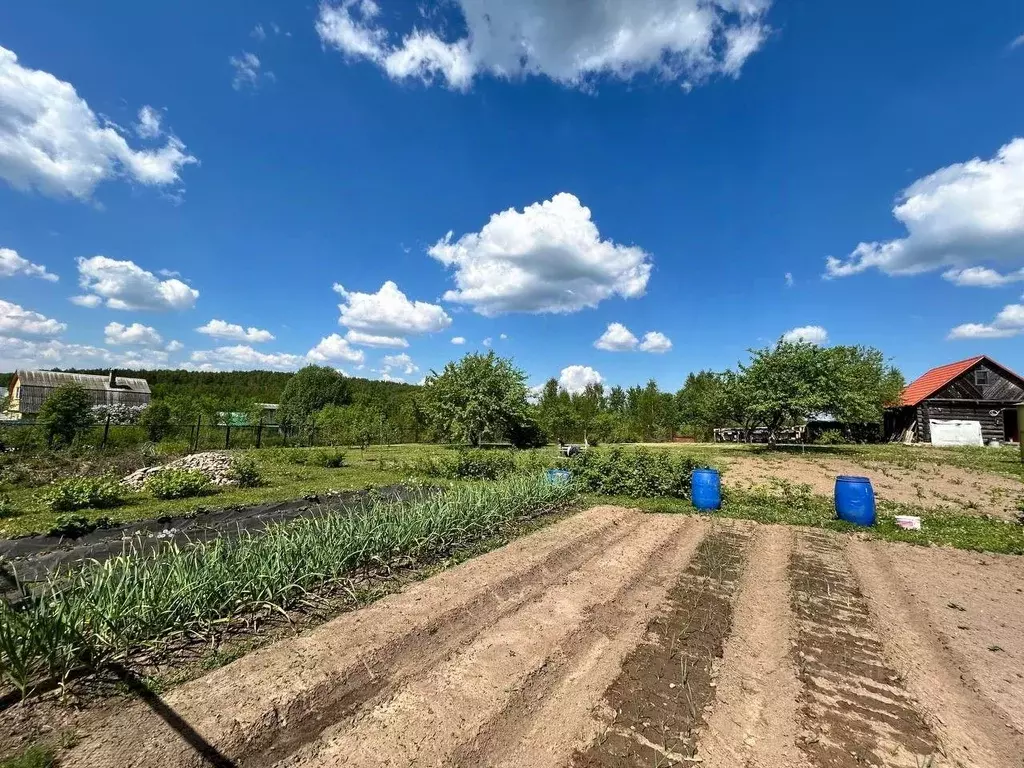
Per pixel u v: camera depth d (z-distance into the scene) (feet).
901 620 14.08
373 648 11.43
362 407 134.62
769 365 76.69
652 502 31.40
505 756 8.31
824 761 8.29
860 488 26.21
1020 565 19.44
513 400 87.71
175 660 10.74
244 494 33.81
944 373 103.96
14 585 14.96
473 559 18.58
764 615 14.39
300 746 8.33
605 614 14.30
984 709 9.84
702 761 8.27
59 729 8.32
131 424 79.41
